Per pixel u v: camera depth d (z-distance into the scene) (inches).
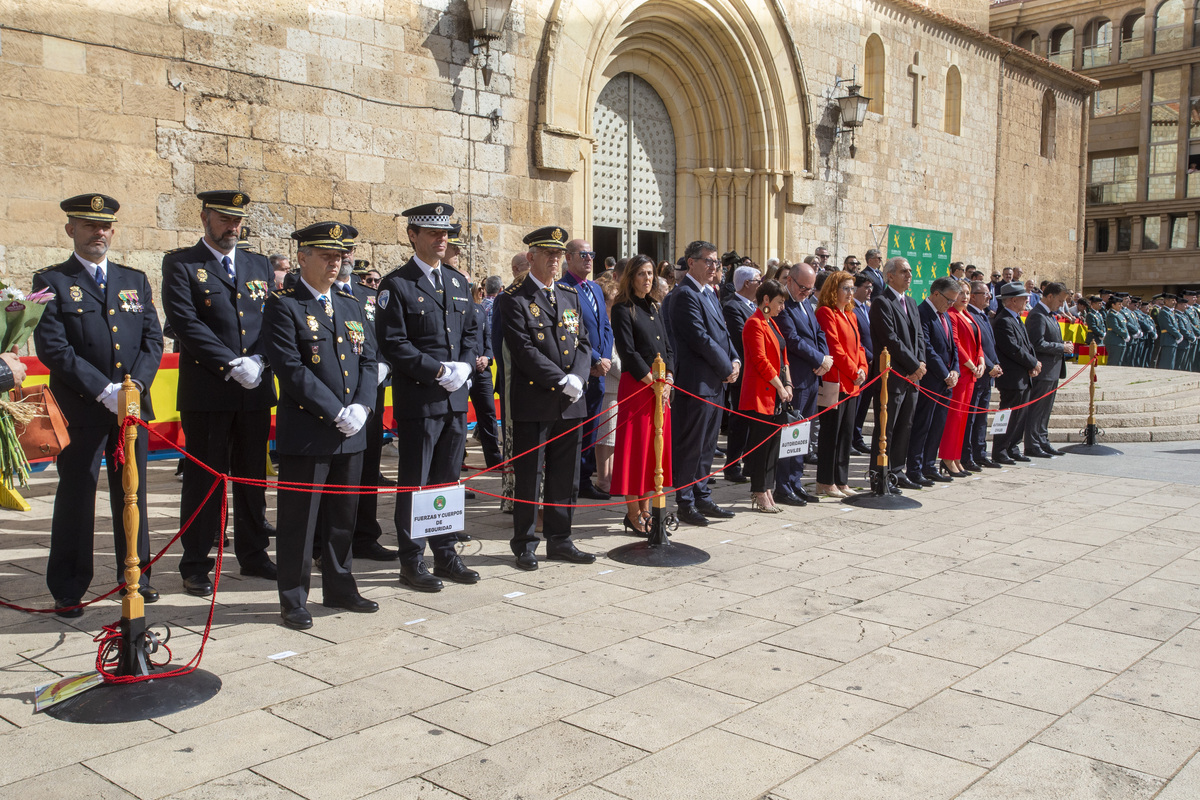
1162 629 193.9
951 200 868.6
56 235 348.5
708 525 286.0
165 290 210.4
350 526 204.7
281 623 194.5
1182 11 1486.2
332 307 201.5
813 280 314.2
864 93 773.9
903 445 341.4
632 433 274.8
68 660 173.6
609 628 191.9
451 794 124.9
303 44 413.7
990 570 236.8
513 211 500.7
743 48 631.8
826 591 218.1
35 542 258.2
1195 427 491.5
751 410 299.3
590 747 138.6
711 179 652.7
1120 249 1599.4
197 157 384.2
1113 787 128.9
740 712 151.3
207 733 142.6
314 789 126.0
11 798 123.4
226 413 217.9
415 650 178.9
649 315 275.0
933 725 147.4
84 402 195.6
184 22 377.1
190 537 216.8
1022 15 1622.8
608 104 601.0
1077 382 562.9
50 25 342.6
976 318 383.2
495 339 298.4
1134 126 1560.0
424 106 458.6
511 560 247.1
